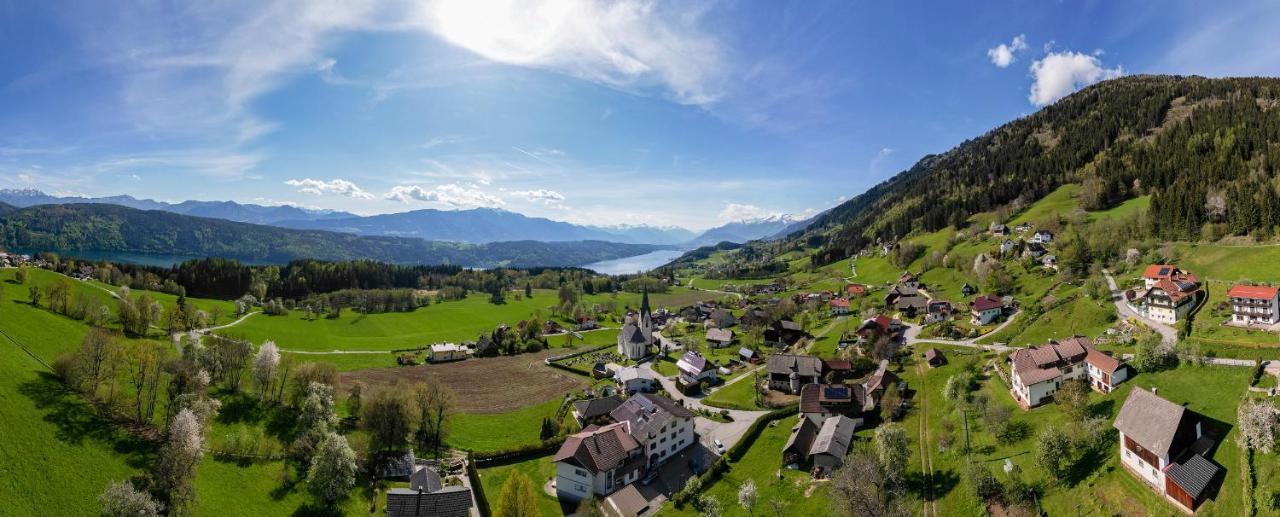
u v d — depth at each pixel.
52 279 190.25
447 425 114.69
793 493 84.25
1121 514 58.84
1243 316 104.19
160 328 169.50
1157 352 84.50
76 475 76.00
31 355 104.25
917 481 79.31
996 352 125.25
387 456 100.62
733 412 125.50
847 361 138.88
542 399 143.25
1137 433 62.91
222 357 117.69
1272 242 146.12
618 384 152.38
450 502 82.06
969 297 192.62
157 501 72.81
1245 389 71.06
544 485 96.56
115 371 100.25
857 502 70.94
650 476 97.19
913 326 173.38
